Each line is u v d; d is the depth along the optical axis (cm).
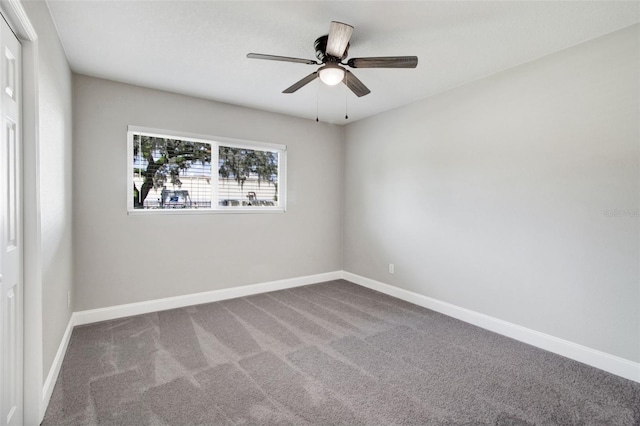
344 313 333
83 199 294
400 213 386
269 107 389
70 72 276
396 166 391
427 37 227
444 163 334
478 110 301
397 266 391
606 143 224
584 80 233
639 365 210
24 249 159
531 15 201
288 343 262
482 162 299
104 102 303
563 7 192
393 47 241
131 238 319
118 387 198
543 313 257
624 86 215
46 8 185
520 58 259
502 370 223
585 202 234
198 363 228
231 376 212
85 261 296
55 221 208
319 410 179
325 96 350
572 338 241
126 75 294
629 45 213
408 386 202
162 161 342
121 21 208
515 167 274
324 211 462
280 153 424
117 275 312
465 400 189
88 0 185
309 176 446
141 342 260
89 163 296
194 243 355
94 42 234
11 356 144
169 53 253
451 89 325
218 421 169
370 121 429
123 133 312
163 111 332
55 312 208
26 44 157
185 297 350
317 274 457
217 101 365
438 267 341
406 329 293
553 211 251
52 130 200
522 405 185
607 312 224
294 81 308
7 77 138
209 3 190
